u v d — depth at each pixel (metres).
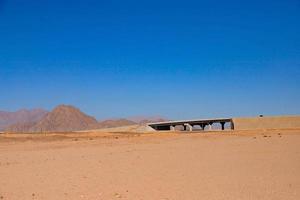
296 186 17.55
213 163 24.94
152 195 16.14
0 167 25.58
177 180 19.33
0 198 16.05
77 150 37.47
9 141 52.03
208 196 15.84
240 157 27.61
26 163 27.50
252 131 66.56
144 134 63.25
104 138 54.75
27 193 17.00
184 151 32.84
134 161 26.83
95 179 20.03
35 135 60.66
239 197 15.59
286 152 29.83
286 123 93.62
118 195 16.22
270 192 16.41
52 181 19.77
